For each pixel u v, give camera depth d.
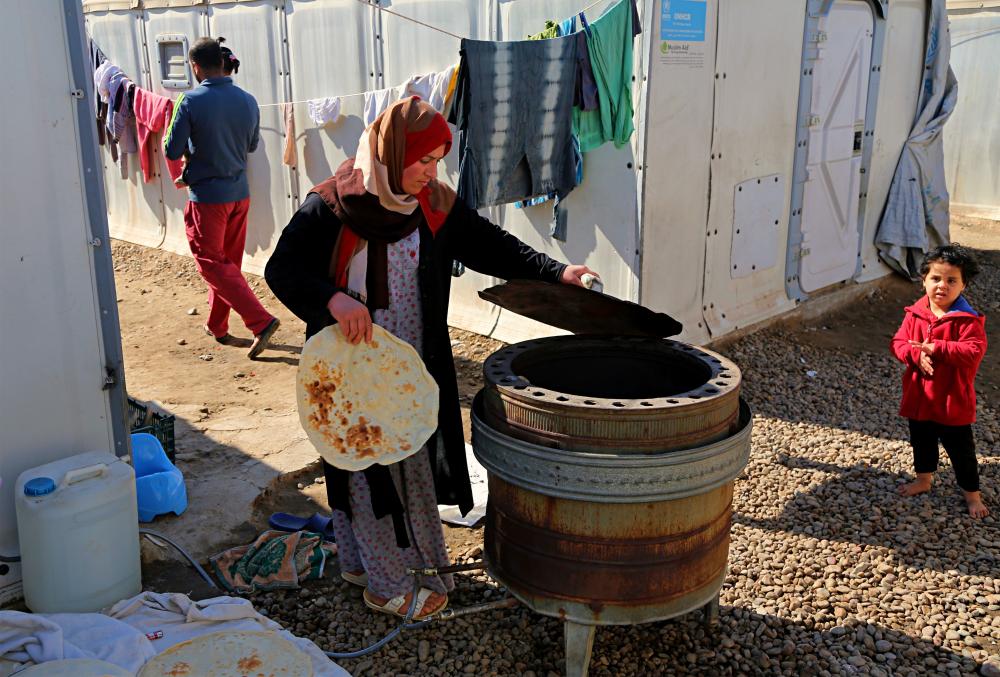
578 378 3.40
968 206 12.38
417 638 3.33
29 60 3.15
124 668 2.80
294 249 2.96
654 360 3.34
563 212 6.32
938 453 4.80
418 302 3.19
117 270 9.38
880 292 8.46
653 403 2.68
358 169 2.96
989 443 5.20
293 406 5.68
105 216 3.44
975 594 3.66
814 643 3.36
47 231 3.29
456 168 6.62
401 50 6.93
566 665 2.96
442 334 3.22
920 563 3.90
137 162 9.83
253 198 8.59
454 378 3.28
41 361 3.35
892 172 8.48
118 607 3.21
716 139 6.32
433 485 3.38
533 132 5.57
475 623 3.44
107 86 9.13
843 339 7.27
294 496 4.49
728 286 6.84
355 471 3.09
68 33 3.23
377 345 2.95
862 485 4.63
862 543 4.06
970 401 4.20
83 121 3.31
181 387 6.05
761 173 6.85
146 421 4.61
